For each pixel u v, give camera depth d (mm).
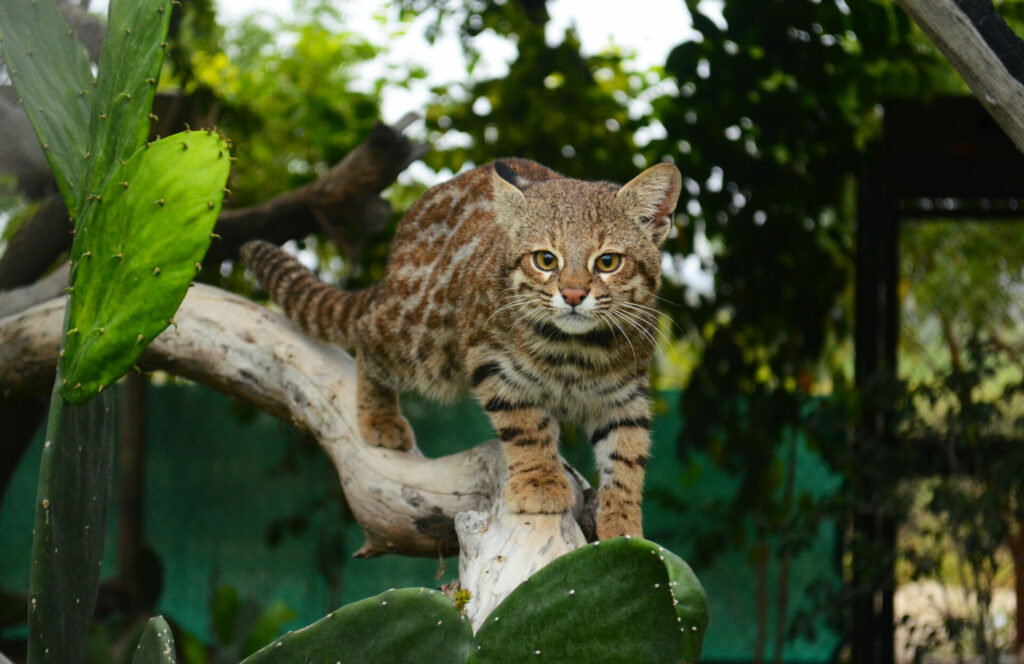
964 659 6426
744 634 7895
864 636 6199
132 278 2369
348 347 4219
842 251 6379
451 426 8094
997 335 6422
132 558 6988
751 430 6410
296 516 7613
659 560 2129
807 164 6066
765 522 6570
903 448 5930
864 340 6152
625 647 2186
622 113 6566
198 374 4414
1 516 8688
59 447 2592
